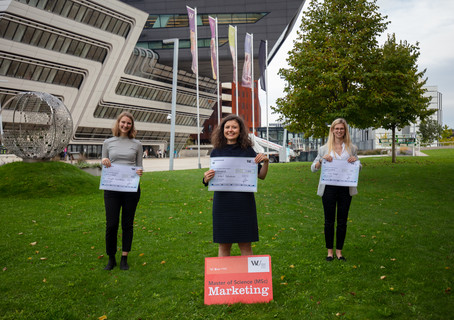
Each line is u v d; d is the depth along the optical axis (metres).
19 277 4.51
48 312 3.58
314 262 5.01
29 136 11.97
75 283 4.33
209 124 97.00
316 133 22.47
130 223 4.93
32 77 41.69
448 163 21.66
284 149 39.09
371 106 17.91
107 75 48.53
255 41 59.03
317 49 19.00
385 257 5.22
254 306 3.61
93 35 44.00
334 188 5.08
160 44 58.28
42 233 6.71
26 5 36.91
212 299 3.69
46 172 11.57
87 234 6.70
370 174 16.67
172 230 7.07
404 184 13.54
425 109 25.25
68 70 44.47
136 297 3.95
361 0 18.94
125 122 4.89
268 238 6.44
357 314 3.44
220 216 3.71
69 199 10.33
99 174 16.22
